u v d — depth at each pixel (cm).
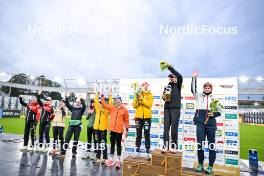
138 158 540
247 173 691
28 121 844
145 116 601
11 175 526
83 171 601
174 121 509
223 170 591
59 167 628
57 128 807
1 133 1262
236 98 742
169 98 520
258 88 2853
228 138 736
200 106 502
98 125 709
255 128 2239
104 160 699
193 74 529
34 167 609
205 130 491
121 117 660
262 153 1025
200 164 485
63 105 812
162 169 474
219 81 761
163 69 515
